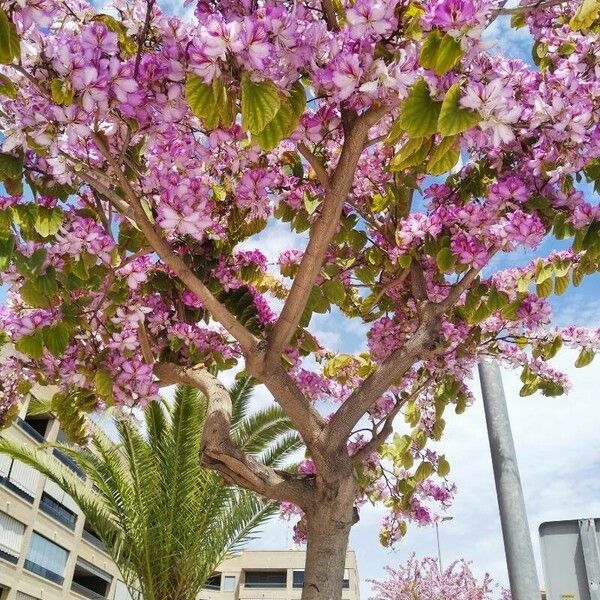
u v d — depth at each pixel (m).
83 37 3.07
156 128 3.49
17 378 5.37
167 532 10.33
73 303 4.05
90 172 4.04
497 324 5.71
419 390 5.25
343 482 4.00
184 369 5.01
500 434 5.39
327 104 3.46
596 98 3.53
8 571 29.16
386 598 26.27
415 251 4.74
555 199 4.27
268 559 61.53
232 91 2.77
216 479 10.63
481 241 4.24
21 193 3.67
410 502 7.16
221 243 5.25
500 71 3.64
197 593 10.64
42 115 3.17
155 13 3.55
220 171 4.46
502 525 5.10
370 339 5.64
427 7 2.63
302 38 2.84
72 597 36.69
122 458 11.46
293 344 4.85
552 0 3.23
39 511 32.25
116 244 3.94
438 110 2.69
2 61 2.58
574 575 3.74
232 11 3.07
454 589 25.70
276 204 4.71
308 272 3.79
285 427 11.35
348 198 5.21
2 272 3.95
